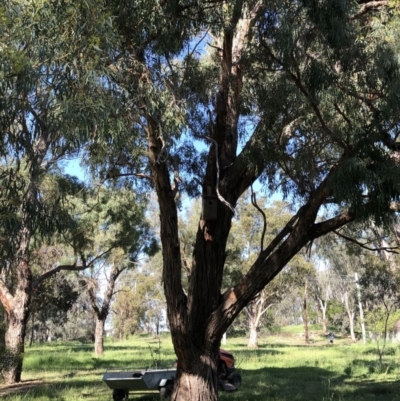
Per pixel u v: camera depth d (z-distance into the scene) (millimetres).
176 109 7062
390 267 24062
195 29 7879
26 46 4637
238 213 33250
